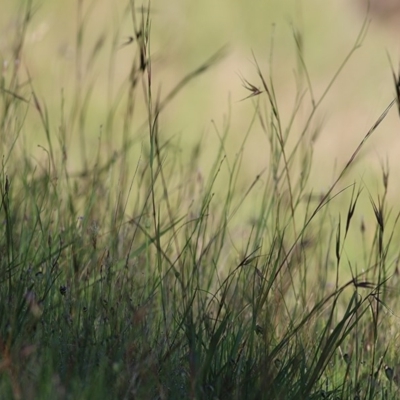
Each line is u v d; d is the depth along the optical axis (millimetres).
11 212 7477
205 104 22031
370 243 12516
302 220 11188
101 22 25047
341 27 27328
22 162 9539
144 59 6684
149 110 6488
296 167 15828
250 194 13359
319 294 7777
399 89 6516
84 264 6758
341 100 22891
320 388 6086
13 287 6035
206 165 17172
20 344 5414
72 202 7945
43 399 4879
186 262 7559
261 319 6586
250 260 6359
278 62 25672
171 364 5816
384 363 6770
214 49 25781
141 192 11211
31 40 9969
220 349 6168
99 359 5605
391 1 27391
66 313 6008
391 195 15273
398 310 7707
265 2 28188
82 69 21422
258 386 5719
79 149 15328
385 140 20156
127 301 6188
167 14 27156
